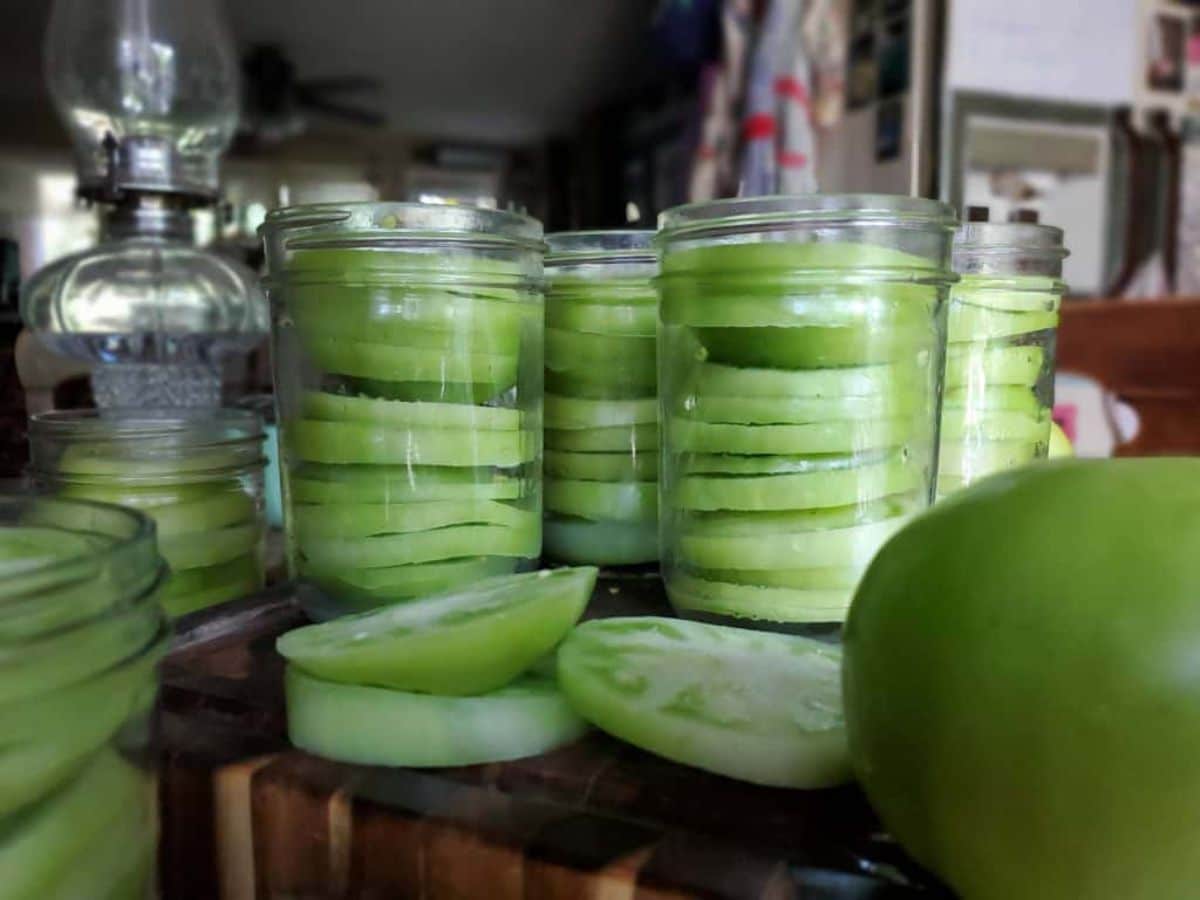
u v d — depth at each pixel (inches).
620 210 58.9
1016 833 5.8
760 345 10.3
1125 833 5.6
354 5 48.0
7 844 5.7
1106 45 36.2
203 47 22.5
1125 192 37.2
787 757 7.6
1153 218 37.6
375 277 10.6
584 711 8.4
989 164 35.2
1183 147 37.5
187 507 12.6
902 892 6.5
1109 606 5.6
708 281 10.3
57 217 60.4
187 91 22.3
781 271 10.0
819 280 10.0
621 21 50.3
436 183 68.4
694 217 10.6
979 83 34.5
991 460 13.2
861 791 7.5
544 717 8.4
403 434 10.9
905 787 6.3
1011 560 5.9
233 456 13.1
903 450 10.8
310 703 8.3
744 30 36.3
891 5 34.3
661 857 6.8
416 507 11.0
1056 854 5.7
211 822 8.1
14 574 5.9
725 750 7.8
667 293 11.1
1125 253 37.6
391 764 8.1
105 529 7.2
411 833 7.3
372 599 11.1
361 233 10.6
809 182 34.9
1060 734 5.6
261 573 14.0
